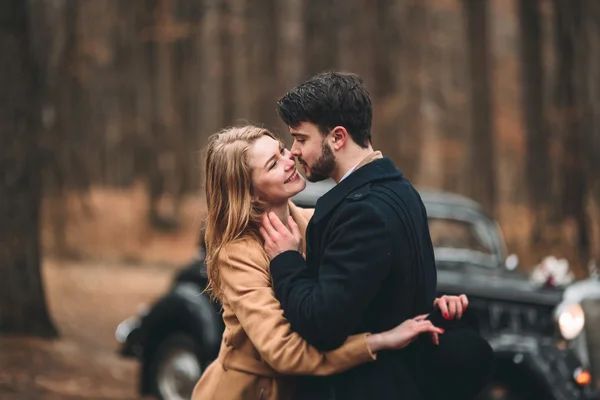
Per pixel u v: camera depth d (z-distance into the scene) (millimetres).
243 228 3555
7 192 10531
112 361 10133
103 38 37469
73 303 16594
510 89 40719
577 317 6148
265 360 3420
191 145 35688
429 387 3432
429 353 3402
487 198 24297
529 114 25703
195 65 35031
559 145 24812
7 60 10703
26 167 10664
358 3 26906
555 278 6695
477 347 3410
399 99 27688
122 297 17844
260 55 30641
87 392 8195
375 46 26984
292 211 3889
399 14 29266
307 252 3479
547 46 33062
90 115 34812
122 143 37844
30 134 10766
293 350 3307
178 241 29219
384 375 3363
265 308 3406
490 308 6414
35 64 11062
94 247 26688
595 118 25156
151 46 34812
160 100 36344
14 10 10758
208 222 3672
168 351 7859
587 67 25641
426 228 3521
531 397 6039
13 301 10422
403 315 3365
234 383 3652
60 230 26422
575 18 24672
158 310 7844
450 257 7488
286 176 3598
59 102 28922
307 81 3527
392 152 26047
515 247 22719
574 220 23156
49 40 29219
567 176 23641
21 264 10523
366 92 3516
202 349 7406
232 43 34594
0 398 7566
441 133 40969
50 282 19859
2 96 10648
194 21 33719
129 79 37250
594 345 6195
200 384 3830
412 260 3350
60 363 9281
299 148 3523
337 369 3305
